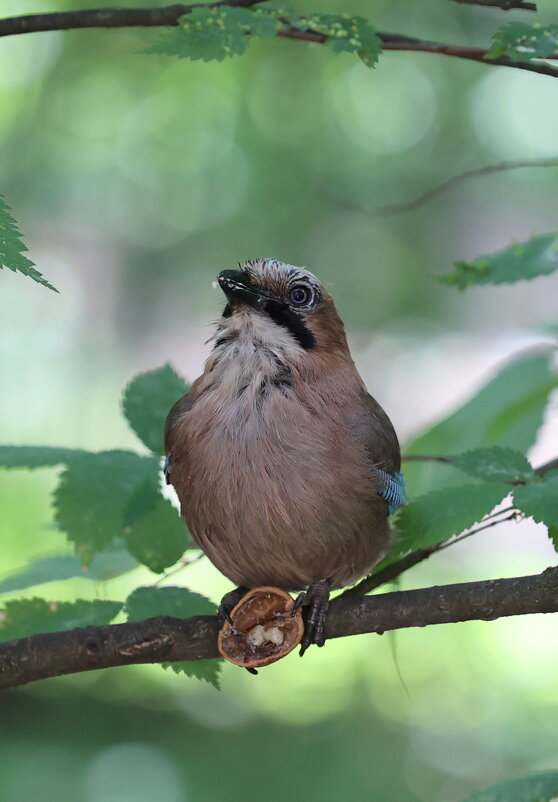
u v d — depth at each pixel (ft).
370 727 40.86
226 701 42.96
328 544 17.38
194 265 56.59
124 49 54.44
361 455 17.48
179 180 56.18
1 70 54.54
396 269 55.01
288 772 38.55
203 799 37.11
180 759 38.93
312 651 43.55
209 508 17.30
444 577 41.78
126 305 57.98
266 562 17.70
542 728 38.52
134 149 56.08
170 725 41.52
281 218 54.70
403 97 55.11
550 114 55.11
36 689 42.55
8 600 14.99
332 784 38.09
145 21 14.98
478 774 37.91
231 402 17.43
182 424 17.53
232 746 40.42
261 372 17.66
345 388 18.19
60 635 14.92
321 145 54.90
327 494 17.08
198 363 58.29
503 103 55.31
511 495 13.97
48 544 39.88
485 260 17.93
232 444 17.13
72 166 56.34
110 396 56.39
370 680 42.63
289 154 54.65
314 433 17.25
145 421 17.46
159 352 58.54
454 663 41.39
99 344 57.57
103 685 42.83
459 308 55.72
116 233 57.57
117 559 16.02
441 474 18.17
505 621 41.73
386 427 18.48
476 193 55.52
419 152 55.31
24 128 55.36
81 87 55.26
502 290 55.98
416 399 55.31
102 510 14.75
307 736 40.88
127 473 15.06
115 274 57.82
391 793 37.65
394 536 16.35
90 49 54.60
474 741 39.04
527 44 14.88
